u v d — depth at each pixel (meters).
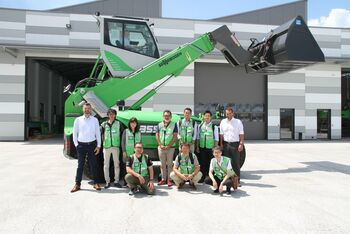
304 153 12.99
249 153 12.95
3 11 18.52
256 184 7.00
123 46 8.15
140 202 5.56
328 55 21.58
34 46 17.72
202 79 20.45
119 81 7.88
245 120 20.81
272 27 20.77
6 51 17.62
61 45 18.81
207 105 20.47
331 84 21.52
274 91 20.91
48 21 18.78
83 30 18.95
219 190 6.09
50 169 8.80
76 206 5.29
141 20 8.31
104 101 7.80
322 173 8.37
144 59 8.25
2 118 18.38
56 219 4.64
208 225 4.43
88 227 4.34
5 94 18.39
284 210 5.12
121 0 25.14
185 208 5.21
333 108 21.52
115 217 4.75
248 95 20.86
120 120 7.30
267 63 8.23
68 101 7.69
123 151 6.60
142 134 7.50
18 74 18.47
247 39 20.56
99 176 7.16
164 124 6.94
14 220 4.60
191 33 19.98
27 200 5.64
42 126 21.91
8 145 15.98
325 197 5.93
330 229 4.31
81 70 27.52
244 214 4.91
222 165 6.20
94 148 6.48
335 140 20.81
